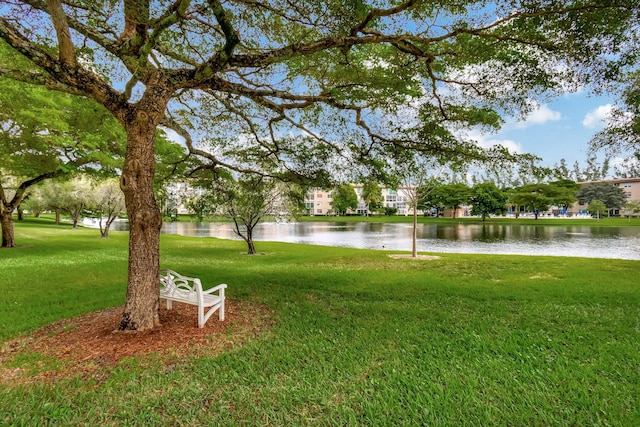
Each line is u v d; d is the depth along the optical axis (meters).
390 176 7.21
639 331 4.36
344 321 4.95
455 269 10.41
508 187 59.16
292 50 4.29
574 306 5.70
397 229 43.16
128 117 4.20
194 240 23.81
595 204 64.62
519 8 3.97
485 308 5.63
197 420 2.56
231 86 5.08
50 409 2.66
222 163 7.68
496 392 2.90
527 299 6.23
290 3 4.23
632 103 6.99
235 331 4.48
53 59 3.75
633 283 7.72
